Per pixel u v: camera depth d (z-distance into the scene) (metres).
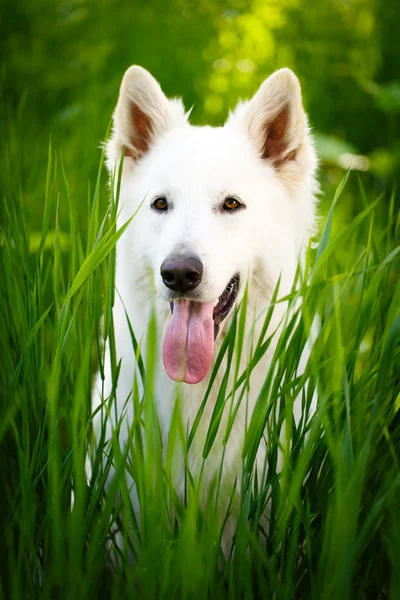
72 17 8.25
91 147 6.23
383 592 2.68
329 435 2.29
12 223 3.19
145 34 8.14
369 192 6.47
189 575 2.14
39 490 2.75
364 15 8.38
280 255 3.34
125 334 3.31
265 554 2.51
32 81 7.45
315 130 7.48
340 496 2.19
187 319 3.02
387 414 2.70
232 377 3.17
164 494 2.40
